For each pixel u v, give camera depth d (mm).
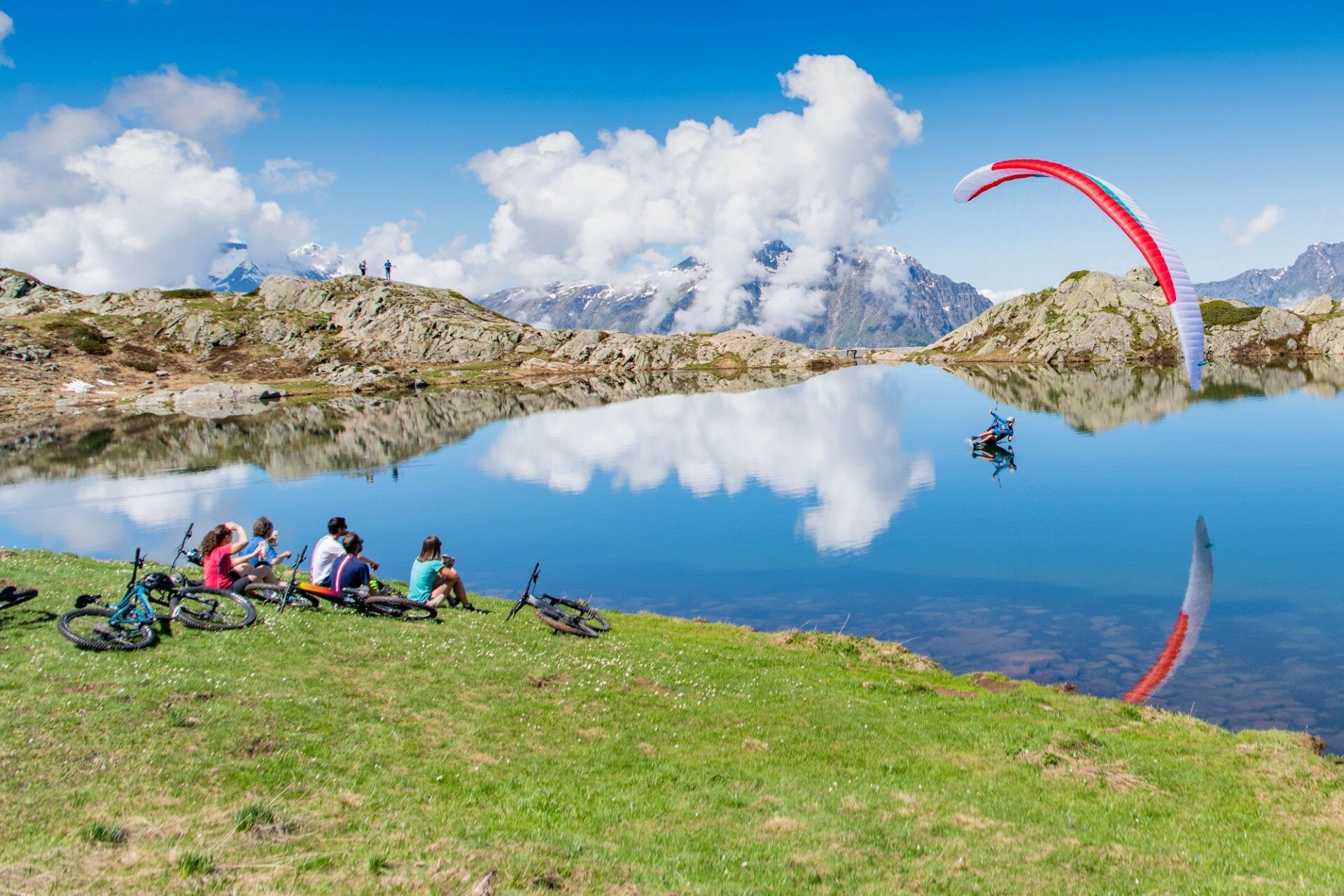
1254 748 17953
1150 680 26328
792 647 27078
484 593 38438
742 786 14188
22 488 69938
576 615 24906
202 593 18688
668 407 123625
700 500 59125
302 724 13617
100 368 169500
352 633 19109
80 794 10281
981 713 20438
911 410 112125
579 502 60000
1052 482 62000
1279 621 31516
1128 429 87875
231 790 11133
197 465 80500
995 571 39781
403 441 96312
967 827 13133
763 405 123938
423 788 12250
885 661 26266
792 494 60406
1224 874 11711
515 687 17469
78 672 14023
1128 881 11273
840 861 11203
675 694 18906
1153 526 47781
